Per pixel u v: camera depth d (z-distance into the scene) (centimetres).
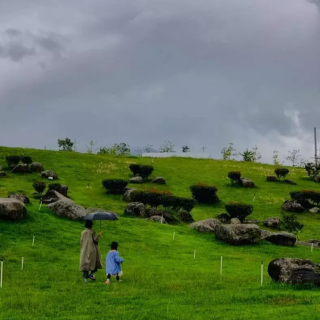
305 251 4047
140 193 5562
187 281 2322
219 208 6309
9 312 1641
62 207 3997
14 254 2883
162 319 1535
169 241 3853
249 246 4006
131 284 2219
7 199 3653
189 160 10444
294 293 1934
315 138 10406
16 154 8325
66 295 1939
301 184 8262
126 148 11969
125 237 3762
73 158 8656
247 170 9375
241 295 1909
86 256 2238
